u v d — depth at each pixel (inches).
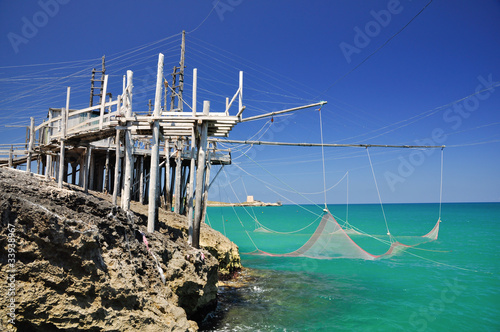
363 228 2167.8
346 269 852.0
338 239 1127.0
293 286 668.1
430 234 1368.1
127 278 319.3
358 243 1406.3
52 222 277.4
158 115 468.4
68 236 284.8
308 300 574.6
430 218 3193.9
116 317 298.8
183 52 1064.2
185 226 676.1
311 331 442.9
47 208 299.0
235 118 495.5
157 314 327.6
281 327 451.8
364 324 469.4
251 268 861.8
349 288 657.6
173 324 327.0
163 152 930.1
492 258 1008.2
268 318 483.2
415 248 1208.2
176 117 479.5
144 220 486.6
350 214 4318.4
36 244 275.0
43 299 273.0
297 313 508.7
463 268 863.7
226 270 712.4
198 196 502.3
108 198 718.5
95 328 287.6
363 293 621.6
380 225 2405.3
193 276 418.6
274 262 957.2
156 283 359.3
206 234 705.6
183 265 414.3
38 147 634.8
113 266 315.6
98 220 334.6
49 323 275.4
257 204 6983.3
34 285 273.0
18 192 314.3
